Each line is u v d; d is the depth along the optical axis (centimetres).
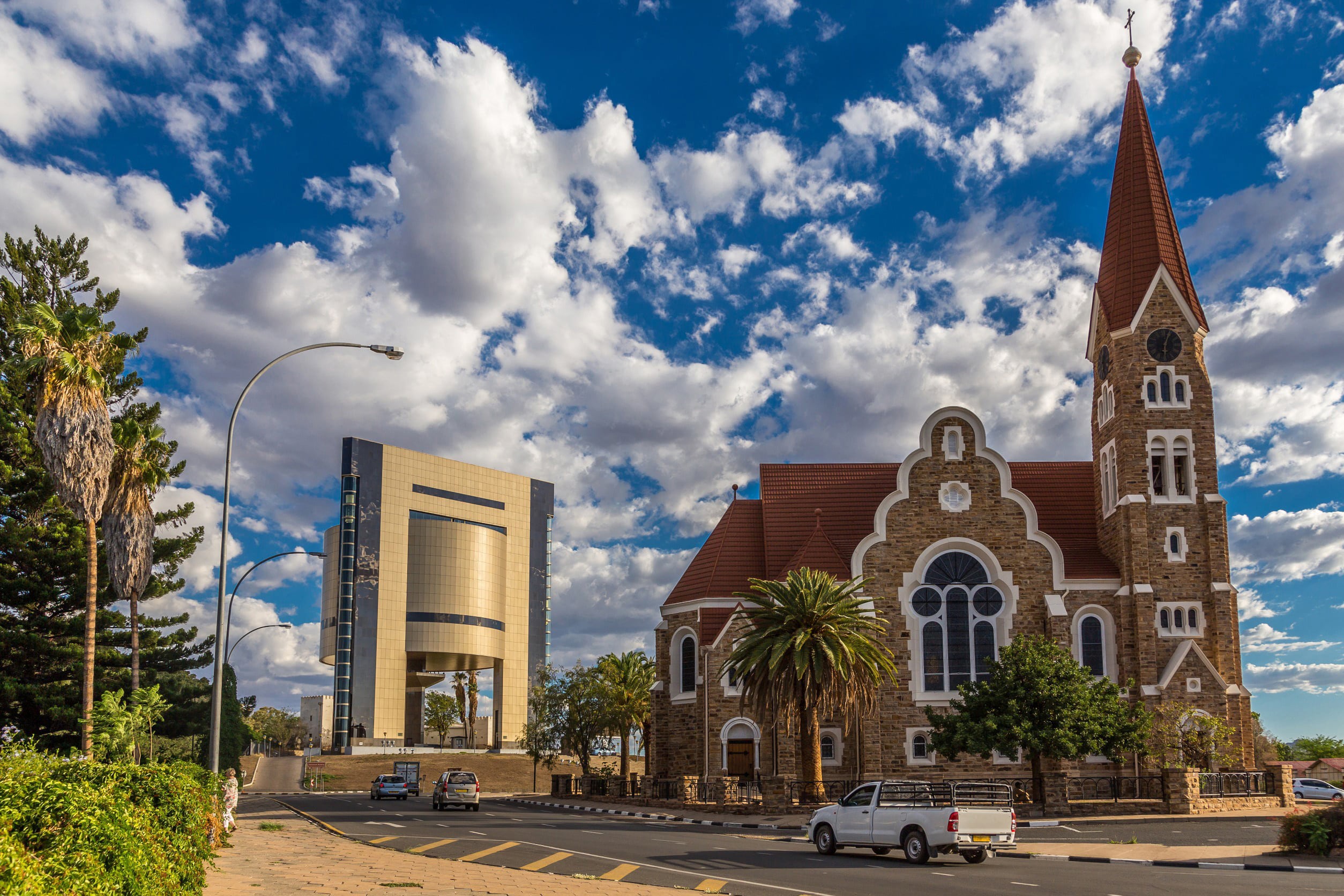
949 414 6259
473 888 2120
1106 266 6391
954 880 2431
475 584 15038
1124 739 4847
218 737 3170
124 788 1658
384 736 13875
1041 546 6103
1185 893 2203
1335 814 2953
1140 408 6022
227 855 2750
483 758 13162
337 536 14300
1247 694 5659
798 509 6806
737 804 4991
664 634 6681
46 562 5488
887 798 2983
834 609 5053
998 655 5991
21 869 1012
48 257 6084
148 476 4844
